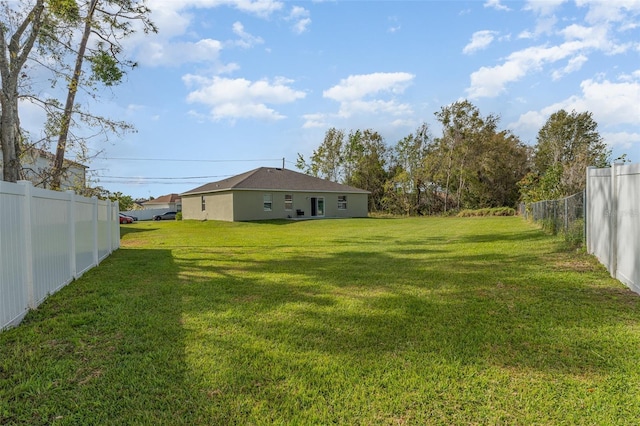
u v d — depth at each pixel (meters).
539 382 2.52
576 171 15.44
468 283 5.40
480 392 2.41
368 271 6.55
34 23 7.90
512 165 37.22
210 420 2.15
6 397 2.38
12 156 7.54
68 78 9.29
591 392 2.38
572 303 4.27
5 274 3.58
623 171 5.01
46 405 2.30
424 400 2.34
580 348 3.05
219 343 3.27
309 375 2.66
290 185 26.78
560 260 6.88
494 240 10.72
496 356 2.94
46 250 4.74
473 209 35.09
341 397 2.38
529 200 19.08
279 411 2.24
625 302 4.26
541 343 3.17
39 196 4.50
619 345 3.08
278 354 3.03
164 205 55.84
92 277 6.29
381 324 3.73
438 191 38.38
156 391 2.47
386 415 2.19
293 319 3.93
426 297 4.71
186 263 7.87
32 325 3.74
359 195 30.97
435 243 10.73
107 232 9.25
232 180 27.14
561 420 2.10
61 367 2.80
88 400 2.36
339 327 3.67
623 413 2.14
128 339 3.38
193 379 2.62
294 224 22.08
